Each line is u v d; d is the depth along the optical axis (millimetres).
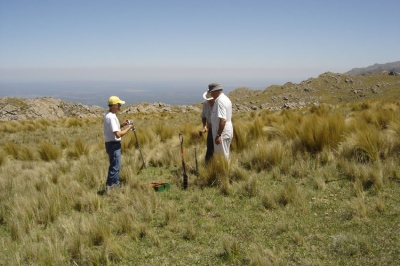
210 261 3389
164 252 3654
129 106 39000
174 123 18828
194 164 7062
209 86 6074
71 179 6602
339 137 6918
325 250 3357
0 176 7027
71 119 21344
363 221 3871
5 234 4379
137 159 7941
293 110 18781
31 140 14273
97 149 10211
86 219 4320
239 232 3961
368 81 151750
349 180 5262
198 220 4363
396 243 3314
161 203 5117
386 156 5848
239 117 18656
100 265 3465
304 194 4828
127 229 4188
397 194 4508
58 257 3439
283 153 6492
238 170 5922
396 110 9953
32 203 5023
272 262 3213
